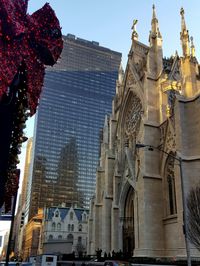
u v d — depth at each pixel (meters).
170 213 36.78
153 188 38.50
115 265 29.52
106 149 63.06
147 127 42.09
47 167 185.75
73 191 186.12
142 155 40.28
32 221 147.25
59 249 62.25
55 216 125.06
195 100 34.94
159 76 45.78
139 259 32.91
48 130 192.00
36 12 8.05
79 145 196.50
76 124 199.88
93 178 193.25
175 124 35.62
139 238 37.41
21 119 9.42
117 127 58.59
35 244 140.38
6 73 6.84
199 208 24.41
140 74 52.00
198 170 31.86
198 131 33.59
